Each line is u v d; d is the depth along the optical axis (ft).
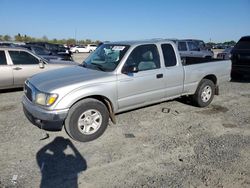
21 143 14.33
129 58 16.30
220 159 12.83
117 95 15.74
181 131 16.42
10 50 26.08
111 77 15.37
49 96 13.53
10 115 19.03
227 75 23.11
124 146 14.20
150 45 17.66
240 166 12.20
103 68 16.34
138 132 16.14
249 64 31.63
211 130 16.66
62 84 14.07
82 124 14.60
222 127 17.22
